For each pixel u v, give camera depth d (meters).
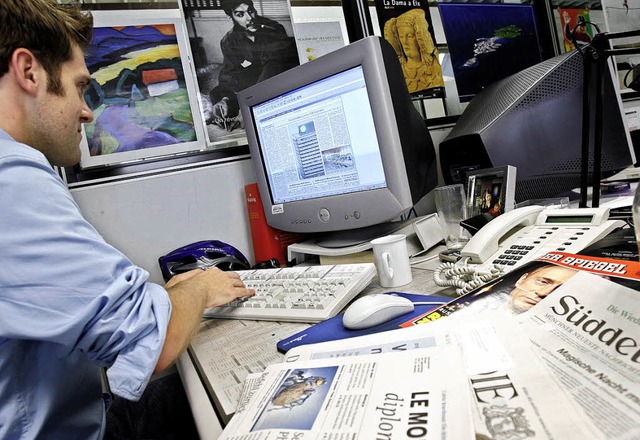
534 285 0.49
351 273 0.75
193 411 0.46
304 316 0.67
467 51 1.56
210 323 0.77
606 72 1.08
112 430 1.00
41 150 0.64
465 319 0.47
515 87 1.13
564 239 0.64
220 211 1.22
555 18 1.70
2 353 0.52
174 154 1.17
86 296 0.49
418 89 1.47
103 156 1.09
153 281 1.14
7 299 0.48
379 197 0.95
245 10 1.26
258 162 1.16
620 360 0.33
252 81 1.27
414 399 0.33
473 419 0.30
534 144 1.06
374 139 0.94
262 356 0.56
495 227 0.71
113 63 1.11
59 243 0.49
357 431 0.31
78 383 0.66
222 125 1.23
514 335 0.40
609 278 0.44
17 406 0.54
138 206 1.13
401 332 0.48
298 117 1.06
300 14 1.38
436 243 0.99
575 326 0.39
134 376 0.52
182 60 1.19
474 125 1.14
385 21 1.44
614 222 0.64
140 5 1.17
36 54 0.59
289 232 1.23
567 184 1.11
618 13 1.83
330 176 1.04
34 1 0.58
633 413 0.27
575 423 0.27
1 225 0.48
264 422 0.36
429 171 1.08
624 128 1.11
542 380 0.33
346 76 0.95
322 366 0.43
